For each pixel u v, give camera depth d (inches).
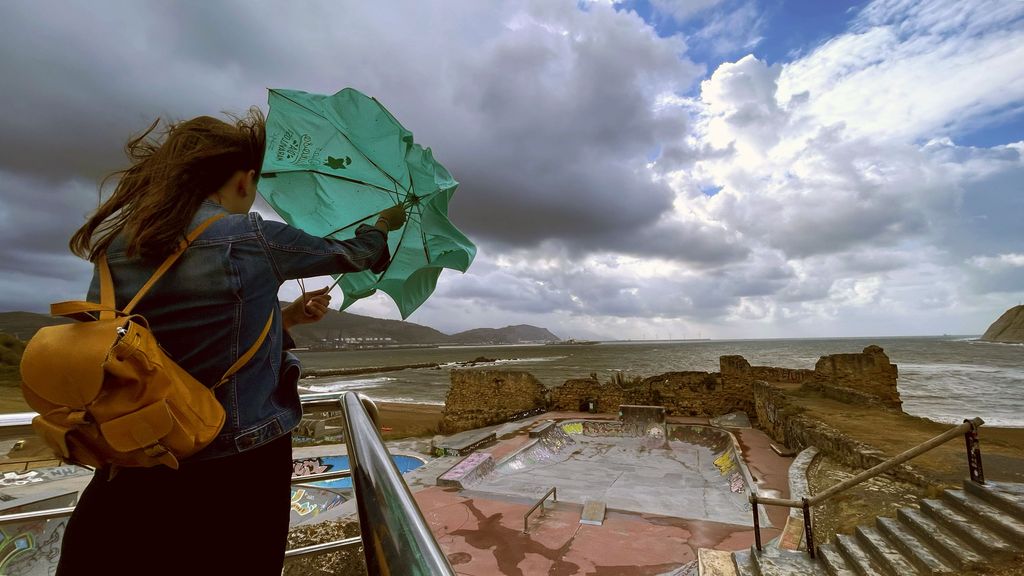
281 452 44.0
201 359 37.5
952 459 361.4
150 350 33.1
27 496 285.9
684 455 727.1
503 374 1047.0
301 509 486.6
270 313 42.2
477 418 1013.8
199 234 38.3
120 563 37.4
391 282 64.8
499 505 474.3
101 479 40.6
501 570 350.6
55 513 79.0
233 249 38.8
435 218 65.6
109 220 40.9
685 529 408.5
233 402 38.9
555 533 408.5
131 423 31.5
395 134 65.8
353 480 38.9
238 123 48.1
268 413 41.9
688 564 334.0
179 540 37.8
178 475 38.1
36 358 32.0
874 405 653.9
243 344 39.0
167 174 38.9
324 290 62.5
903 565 237.5
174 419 33.0
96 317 35.7
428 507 473.1
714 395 951.6
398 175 64.9
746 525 412.8
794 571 270.8
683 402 967.0
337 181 65.6
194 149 41.7
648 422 868.6
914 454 259.9
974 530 232.5
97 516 38.8
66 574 38.1
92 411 31.4
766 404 780.0
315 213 64.4
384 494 35.3
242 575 39.7
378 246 50.8
